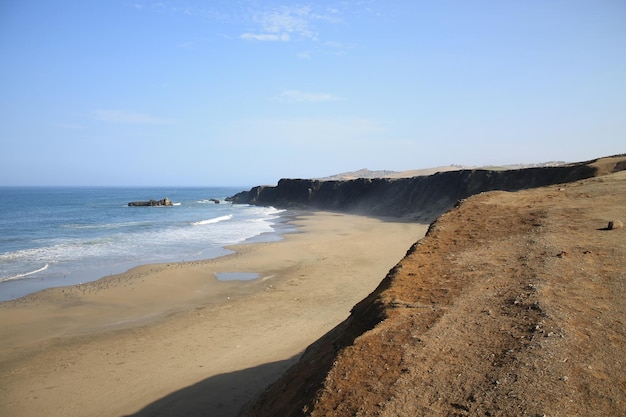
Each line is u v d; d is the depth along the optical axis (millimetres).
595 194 13852
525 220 10914
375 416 4023
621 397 3918
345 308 15602
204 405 9234
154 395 9812
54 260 24891
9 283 19641
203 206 83625
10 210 68875
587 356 4574
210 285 19359
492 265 7695
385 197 63750
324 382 4770
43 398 9812
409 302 6348
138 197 127000
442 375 4504
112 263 24062
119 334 13531
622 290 6195
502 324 5414
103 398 9781
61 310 15852
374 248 28953
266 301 16797
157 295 17719
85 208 74375
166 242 32188
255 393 9508
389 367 4773
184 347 12414
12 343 12859
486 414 3875
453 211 12719
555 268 7223
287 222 49094
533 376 4301
